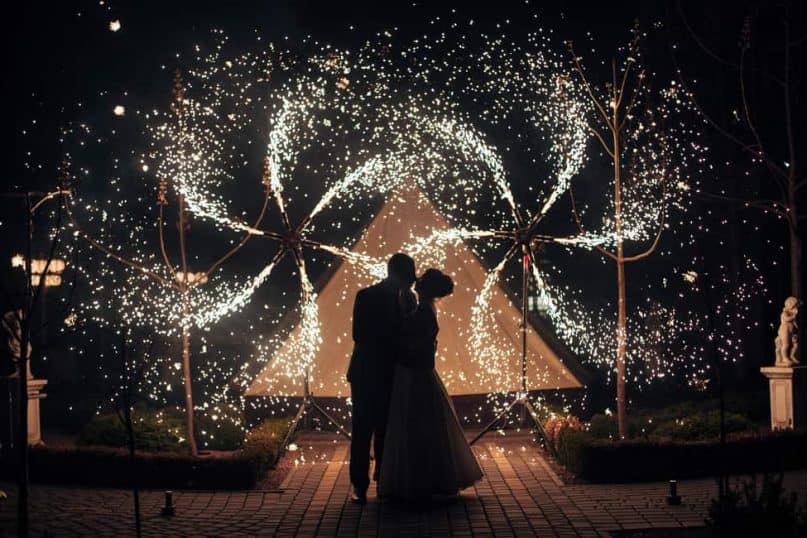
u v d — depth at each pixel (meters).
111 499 11.17
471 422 15.90
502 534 9.33
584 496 11.00
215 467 11.80
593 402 16.75
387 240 16.67
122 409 14.19
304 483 12.05
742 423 13.80
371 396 10.96
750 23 19.53
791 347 14.87
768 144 22.17
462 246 16.66
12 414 13.62
